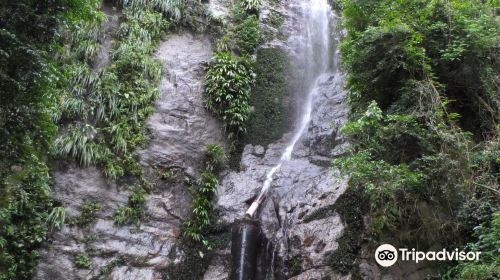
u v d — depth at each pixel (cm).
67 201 770
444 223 608
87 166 812
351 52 743
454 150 607
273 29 1190
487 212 588
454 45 672
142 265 764
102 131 855
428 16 707
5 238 677
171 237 812
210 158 923
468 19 707
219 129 977
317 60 1186
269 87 1089
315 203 760
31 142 531
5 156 509
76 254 734
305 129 1006
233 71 1031
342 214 712
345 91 952
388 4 729
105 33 977
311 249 700
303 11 1255
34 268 693
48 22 500
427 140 621
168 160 885
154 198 840
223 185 905
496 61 692
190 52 1047
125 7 1028
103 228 775
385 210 630
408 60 680
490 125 679
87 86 882
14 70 470
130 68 943
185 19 1081
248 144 995
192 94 982
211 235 841
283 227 775
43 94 513
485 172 611
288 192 835
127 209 802
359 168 609
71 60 893
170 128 920
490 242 557
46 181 723
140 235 794
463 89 710
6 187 616
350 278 645
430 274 616
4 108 475
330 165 829
